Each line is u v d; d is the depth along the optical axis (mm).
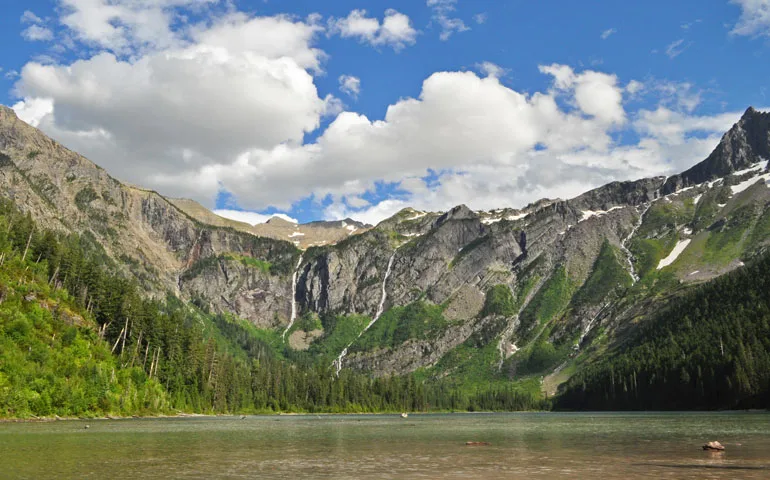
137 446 85875
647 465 62750
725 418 182625
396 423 186250
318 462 67938
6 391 142875
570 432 122312
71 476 56062
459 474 57375
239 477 55812
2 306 170125
